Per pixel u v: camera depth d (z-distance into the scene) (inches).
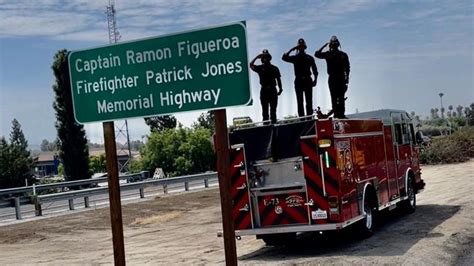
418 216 621.9
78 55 297.4
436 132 2630.4
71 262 522.0
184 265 462.3
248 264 442.9
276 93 533.0
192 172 2325.3
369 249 456.4
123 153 3297.2
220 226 700.7
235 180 484.4
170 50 279.9
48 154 4909.0
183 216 818.8
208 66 272.5
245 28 267.6
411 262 395.2
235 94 269.7
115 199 290.5
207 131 2428.6
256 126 481.7
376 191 543.2
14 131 5118.1
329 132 454.3
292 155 468.4
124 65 289.6
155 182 1078.4
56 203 1054.4
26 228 748.0
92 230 724.0
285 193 469.7
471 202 694.5
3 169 1771.7
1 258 564.7
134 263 491.2
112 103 292.0
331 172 453.7
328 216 454.6
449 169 1220.5
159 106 283.3
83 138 1969.7
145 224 765.9
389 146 597.3
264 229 474.3
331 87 521.3
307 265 414.0
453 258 405.4
